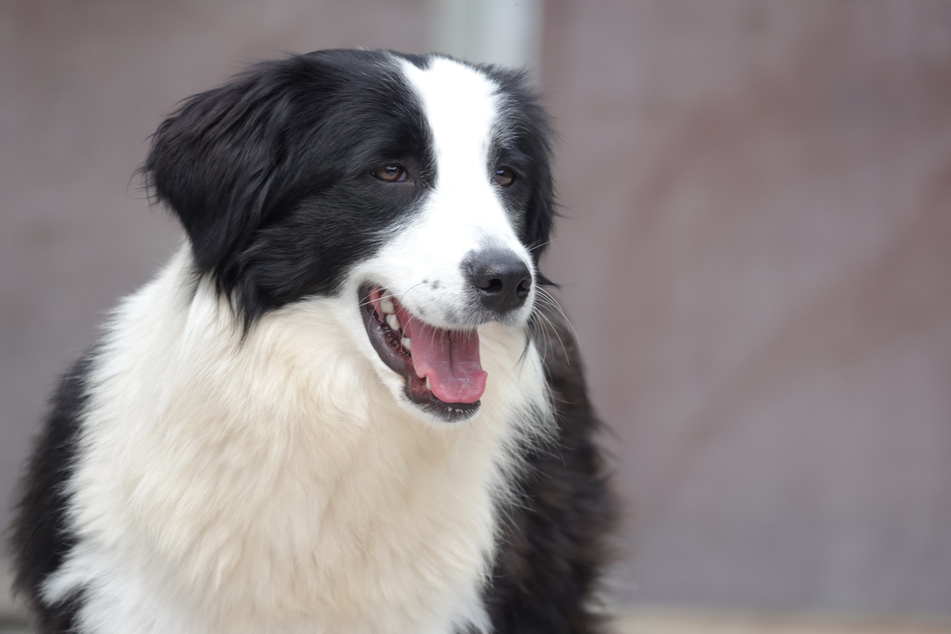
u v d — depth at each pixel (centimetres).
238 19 989
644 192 1034
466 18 895
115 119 984
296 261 486
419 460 494
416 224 482
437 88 505
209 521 471
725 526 1043
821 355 1041
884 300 1038
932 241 1035
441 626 500
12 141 982
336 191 492
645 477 1038
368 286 495
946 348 1034
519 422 543
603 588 620
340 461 482
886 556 1042
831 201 1038
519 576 539
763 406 1041
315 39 996
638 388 1038
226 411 473
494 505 527
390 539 486
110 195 986
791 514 1042
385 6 992
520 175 541
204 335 474
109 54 982
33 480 541
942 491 1035
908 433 1036
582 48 1021
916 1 1025
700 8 1023
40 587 516
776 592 1042
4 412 980
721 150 1034
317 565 481
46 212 985
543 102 612
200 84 988
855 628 1012
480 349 507
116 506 492
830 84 1034
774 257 1038
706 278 1038
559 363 607
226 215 487
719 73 1028
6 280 985
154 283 552
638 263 1034
